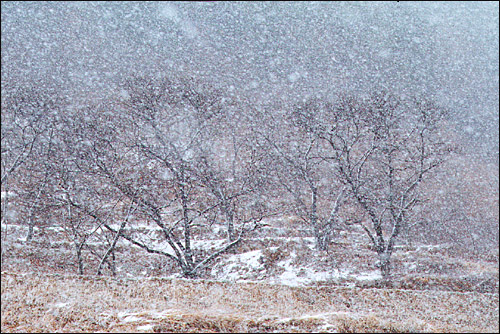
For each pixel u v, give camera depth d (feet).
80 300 62.08
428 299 79.10
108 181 113.60
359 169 123.03
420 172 119.55
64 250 126.00
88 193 111.55
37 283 69.26
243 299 70.64
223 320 55.98
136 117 129.39
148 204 104.88
